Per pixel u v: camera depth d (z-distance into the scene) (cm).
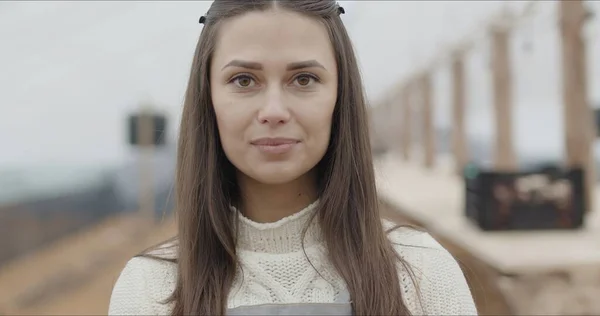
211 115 80
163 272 81
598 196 280
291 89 71
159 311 77
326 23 74
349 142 79
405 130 835
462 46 436
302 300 74
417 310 76
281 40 69
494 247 181
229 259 78
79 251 462
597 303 154
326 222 79
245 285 76
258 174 71
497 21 340
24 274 390
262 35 69
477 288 176
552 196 209
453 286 78
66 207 523
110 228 553
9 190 441
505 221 207
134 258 85
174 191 91
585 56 247
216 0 78
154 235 490
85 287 356
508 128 371
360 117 80
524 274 159
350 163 79
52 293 341
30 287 354
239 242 81
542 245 182
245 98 71
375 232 79
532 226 208
